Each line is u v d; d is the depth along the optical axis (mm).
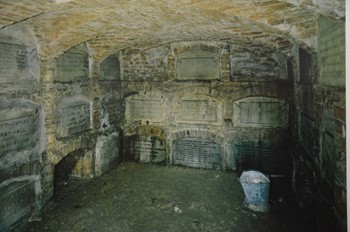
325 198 3578
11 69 4039
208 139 6848
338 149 3008
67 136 5352
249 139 6535
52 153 4941
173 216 4754
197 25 4492
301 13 3441
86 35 4527
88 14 3775
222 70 6477
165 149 7199
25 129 4348
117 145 7180
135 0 3232
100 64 6305
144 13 3812
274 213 4809
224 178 6340
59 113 5102
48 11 3424
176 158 7184
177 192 5664
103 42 5492
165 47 6734
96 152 6312
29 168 4469
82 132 5797
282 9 3309
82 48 5617
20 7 3148
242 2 3115
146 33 5145
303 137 4965
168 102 6980
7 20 3457
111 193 5602
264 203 4895
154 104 7105
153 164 7270
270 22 3729
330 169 3340
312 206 4262
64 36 4355
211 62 6551
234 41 5891
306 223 4453
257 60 6215
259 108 6379
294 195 5445
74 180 6184
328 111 3375
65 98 5215
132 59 7039
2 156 3967
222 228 4387
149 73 7020
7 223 4098
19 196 4297
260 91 6273
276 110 6262
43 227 4387
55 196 5430
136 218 4699
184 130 6984
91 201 5266
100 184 6020
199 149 6961
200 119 6828
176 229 4375
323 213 3682
